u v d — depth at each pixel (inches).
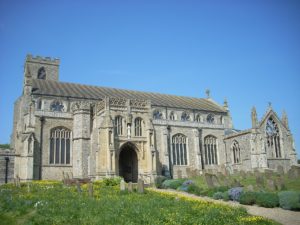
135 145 2491.4
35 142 2524.6
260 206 1263.5
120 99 2517.2
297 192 1214.3
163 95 3745.1
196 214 1014.4
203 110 3558.1
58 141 2628.0
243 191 1403.8
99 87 3395.7
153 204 1178.6
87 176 2493.8
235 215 1010.7
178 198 1391.5
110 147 2329.0
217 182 1801.2
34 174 2465.6
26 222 920.9
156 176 2353.6
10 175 2546.8
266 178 1867.6
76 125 2605.8
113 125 2397.9
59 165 2571.4
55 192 1536.7
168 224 888.3
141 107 2593.5
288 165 3157.0
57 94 2832.2
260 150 2974.9
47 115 2623.0
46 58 3683.6
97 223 893.8
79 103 2726.4
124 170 2645.2
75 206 1122.0
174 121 3110.2
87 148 2554.1
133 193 1553.9
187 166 3051.2
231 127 3715.6
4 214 1023.6
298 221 994.1
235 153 3213.6
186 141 3129.9
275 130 3211.1
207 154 3255.4
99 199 1311.5
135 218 943.0
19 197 1321.4
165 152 2920.8
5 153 2561.5
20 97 3009.4
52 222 908.6
